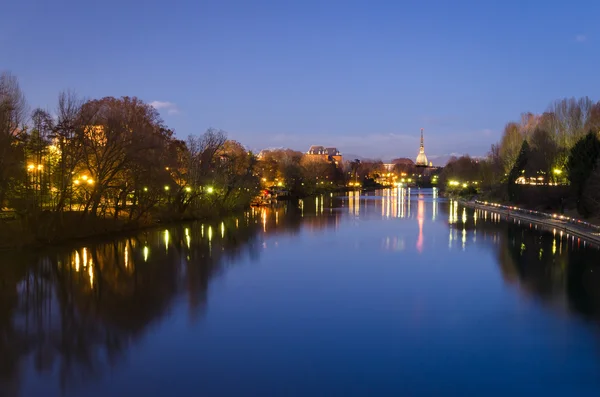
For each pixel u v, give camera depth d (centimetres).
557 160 8575
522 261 3775
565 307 2523
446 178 18825
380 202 12950
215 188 7912
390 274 3347
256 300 2683
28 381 1669
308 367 1778
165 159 5938
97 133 4944
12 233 4272
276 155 19650
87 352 1925
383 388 1611
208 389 1605
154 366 1786
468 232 5741
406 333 2139
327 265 3681
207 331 2172
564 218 6275
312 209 10038
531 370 1747
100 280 3162
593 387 1616
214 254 4178
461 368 1767
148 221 6197
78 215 5034
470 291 2864
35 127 4462
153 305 2583
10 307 2550
